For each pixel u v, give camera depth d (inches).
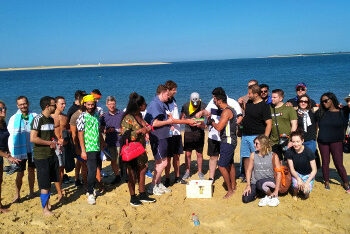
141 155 193.2
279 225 164.7
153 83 1812.3
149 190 218.4
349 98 205.8
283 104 215.3
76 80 2586.1
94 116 205.8
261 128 207.8
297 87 235.5
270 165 192.9
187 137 245.0
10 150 203.9
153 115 204.2
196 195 208.4
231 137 200.8
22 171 207.0
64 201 209.8
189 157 250.2
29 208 196.7
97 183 223.8
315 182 229.9
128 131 190.5
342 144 210.8
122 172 262.4
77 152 216.1
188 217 178.7
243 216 176.2
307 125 220.1
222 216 178.5
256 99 206.1
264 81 1533.0
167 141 212.1
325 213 176.9
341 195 202.2
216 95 197.3
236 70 3390.7
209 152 231.0
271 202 186.9
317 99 818.2
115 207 194.7
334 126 206.2
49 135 185.9
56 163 191.6
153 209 190.5
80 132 197.6
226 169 203.5
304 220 169.3
